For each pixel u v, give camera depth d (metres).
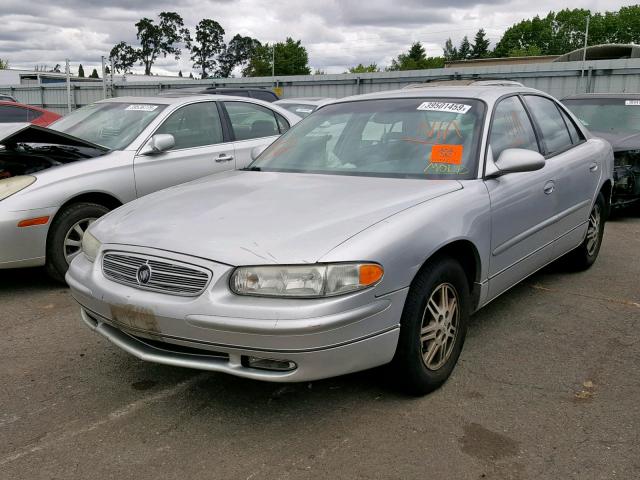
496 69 19.59
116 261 3.05
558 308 4.60
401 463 2.64
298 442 2.81
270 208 3.15
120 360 3.72
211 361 2.81
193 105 6.28
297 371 2.68
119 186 5.38
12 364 3.68
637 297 4.85
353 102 4.48
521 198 3.86
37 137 5.10
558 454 2.70
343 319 2.65
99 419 3.04
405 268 2.88
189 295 2.78
